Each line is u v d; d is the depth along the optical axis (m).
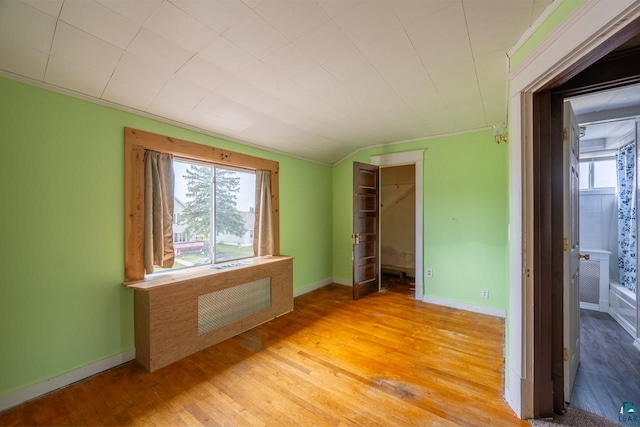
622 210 3.12
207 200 2.97
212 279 2.54
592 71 1.48
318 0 1.33
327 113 2.83
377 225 4.25
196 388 1.88
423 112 2.83
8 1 1.28
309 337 2.67
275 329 2.87
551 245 1.57
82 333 2.00
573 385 1.86
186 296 2.33
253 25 1.51
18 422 1.57
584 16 1.10
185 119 2.54
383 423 1.55
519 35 1.59
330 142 3.79
